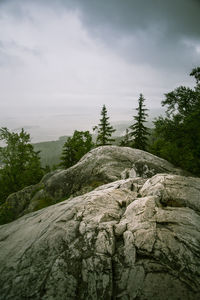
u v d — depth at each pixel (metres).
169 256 2.92
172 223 3.56
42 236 4.36
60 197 11.72
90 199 5.46
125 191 5.79
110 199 5.28
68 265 3.30
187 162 10.18
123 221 4.08
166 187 4.97
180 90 12.18
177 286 2.52
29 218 6.48
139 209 4.25
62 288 2.95
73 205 5.46
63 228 4.32
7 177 18.62
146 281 2.69
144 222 3.75
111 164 11.29
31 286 3.11
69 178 12.12
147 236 3.35
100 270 3.05
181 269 2.71
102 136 23.72
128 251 3.24
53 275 3.19
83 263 3.25
